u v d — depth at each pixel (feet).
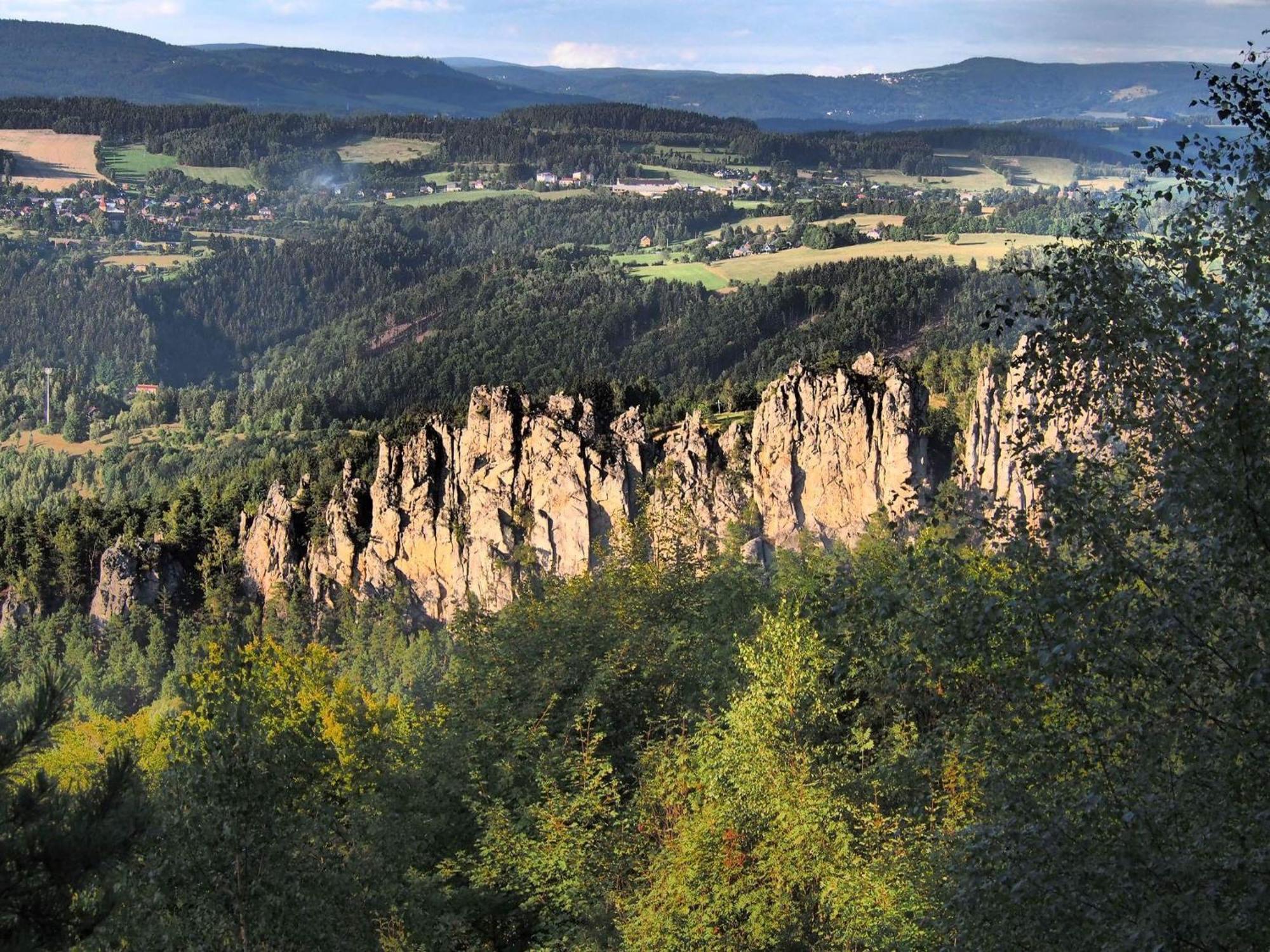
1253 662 70.79
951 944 81.66
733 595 229.45
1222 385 73.05
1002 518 83.71
